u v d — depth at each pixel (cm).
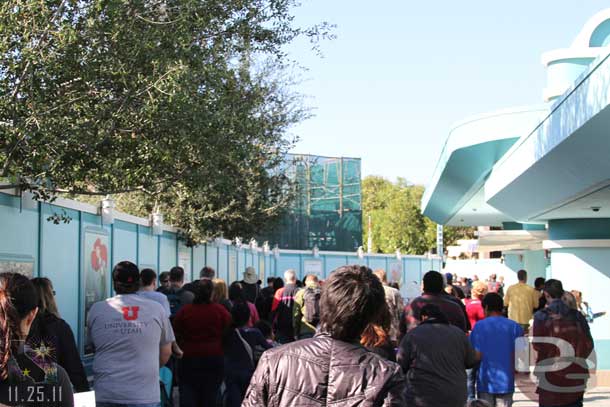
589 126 1018
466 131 1783
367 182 10956
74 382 636
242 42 1088
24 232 1122
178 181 1120
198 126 960
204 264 2611
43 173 904
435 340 721
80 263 1362
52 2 835
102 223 1489
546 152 1281
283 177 2548
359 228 5300
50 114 873
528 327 1727
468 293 2097
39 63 816
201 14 998
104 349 697
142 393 693
